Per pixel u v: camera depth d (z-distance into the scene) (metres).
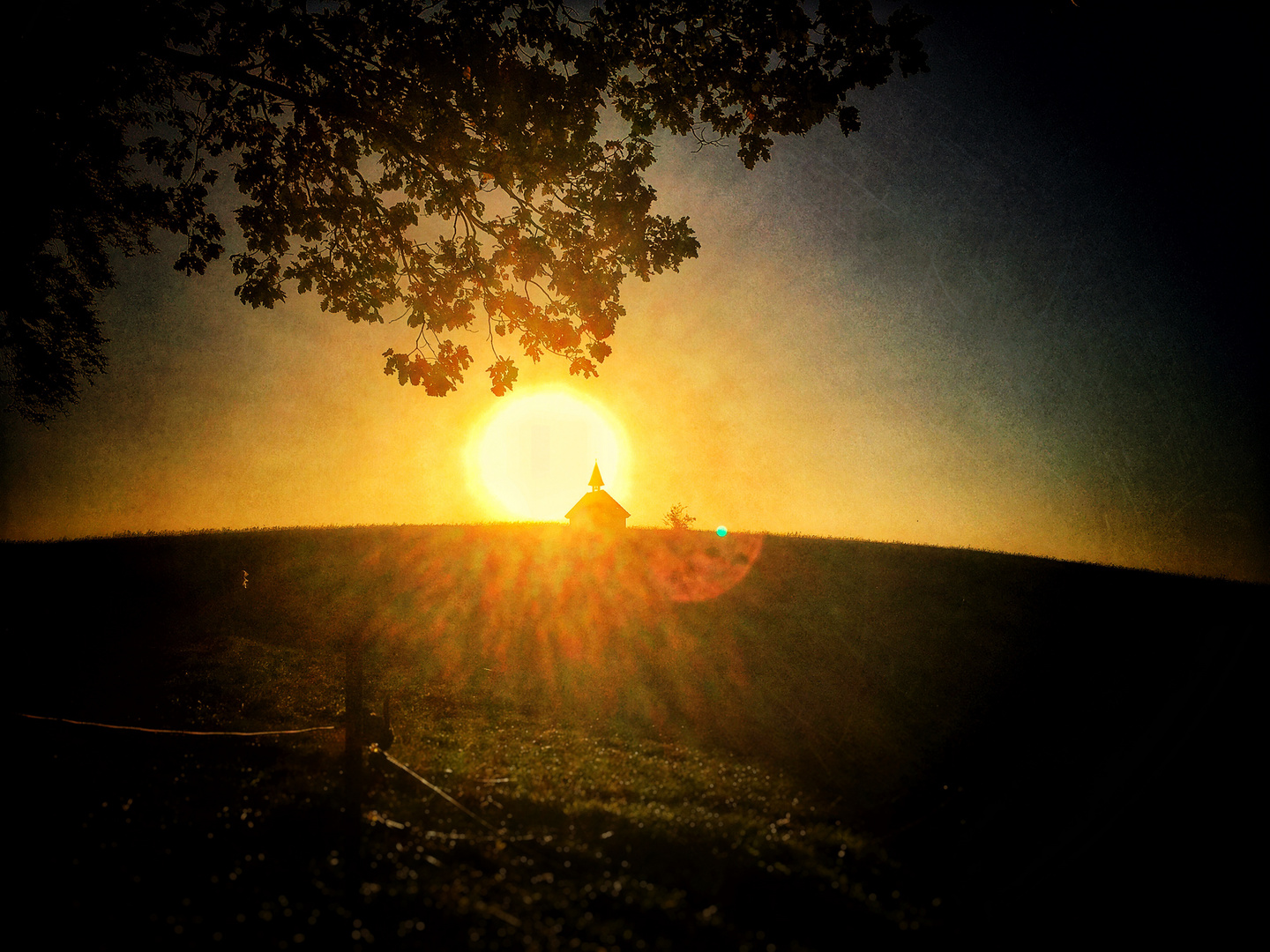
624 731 15.18
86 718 12.59
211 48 11.09
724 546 36.19
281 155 11.98
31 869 6.36
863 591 28.67
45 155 10.52
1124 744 12.16
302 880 6.31
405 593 28.73
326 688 16.25
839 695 18.58
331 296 12.80
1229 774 10.05
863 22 9.90
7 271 10.98
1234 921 6.72
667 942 5.39
